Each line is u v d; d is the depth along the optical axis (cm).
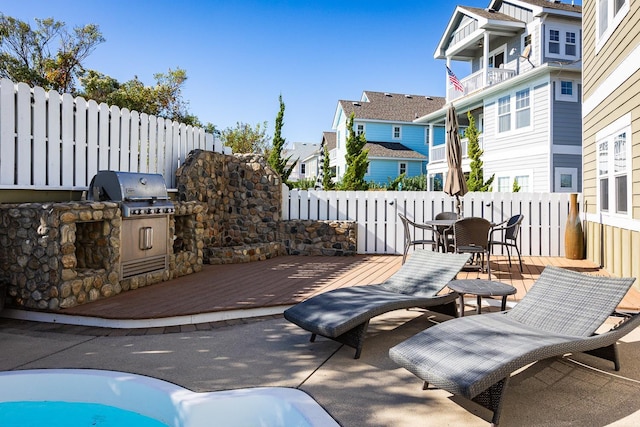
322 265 831
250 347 410
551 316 356
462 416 278
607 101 754
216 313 500
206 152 888
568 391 318
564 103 1538
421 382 331
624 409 289
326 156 1855
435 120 2320
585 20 923
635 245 617
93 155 672
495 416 264
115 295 561
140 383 319
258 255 898
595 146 838
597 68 821
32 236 488
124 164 733
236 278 690
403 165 3048
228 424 292
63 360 372
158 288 609
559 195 975
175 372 346
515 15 1903
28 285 492
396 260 905
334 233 975
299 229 984
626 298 548
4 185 530
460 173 799
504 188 1758
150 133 796
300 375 343
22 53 2528
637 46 602
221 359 377
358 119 3012
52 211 479
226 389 313
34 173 576
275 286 628
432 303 436
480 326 346
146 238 619
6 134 540
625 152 671
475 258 818
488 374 255
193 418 283
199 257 754
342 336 399
